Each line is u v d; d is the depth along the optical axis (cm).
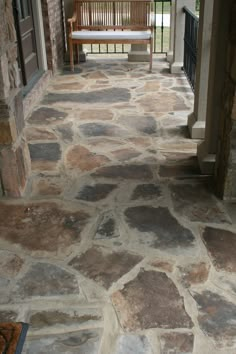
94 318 188
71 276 213
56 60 589
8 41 260
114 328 183
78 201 278
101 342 176
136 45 636
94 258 225
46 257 227
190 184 296
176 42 561
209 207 268
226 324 184
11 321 187
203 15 329
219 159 281
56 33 584
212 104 287
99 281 209
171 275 212
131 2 593
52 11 555
